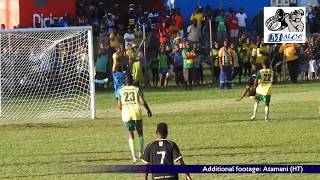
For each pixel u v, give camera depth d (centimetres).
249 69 9994
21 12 9794
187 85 9369
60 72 7869
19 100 7806
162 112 7181
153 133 5828
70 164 4575
